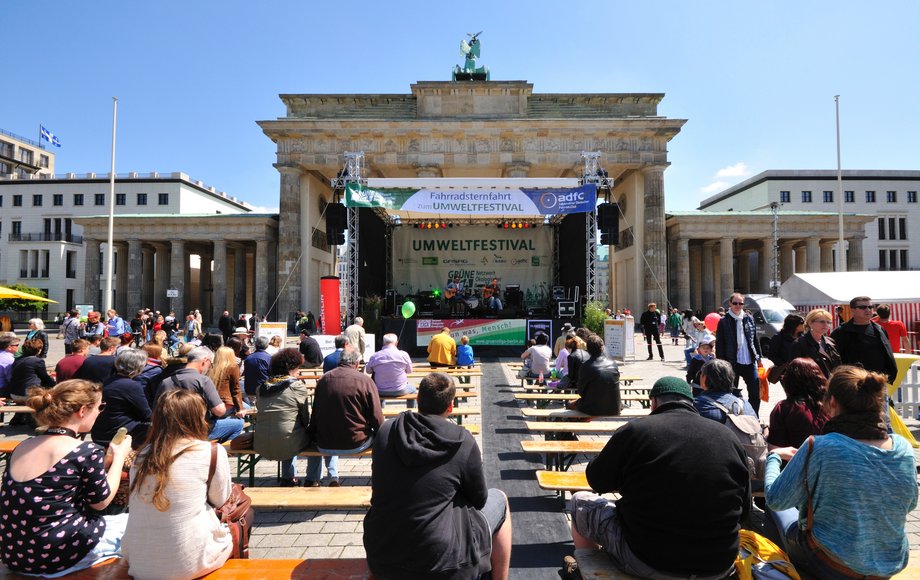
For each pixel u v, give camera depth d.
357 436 5.75
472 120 40.62
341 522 5.49
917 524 5.43
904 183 73.94
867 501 2.87
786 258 54.62
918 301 14.45
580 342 9.75
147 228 49.47
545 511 5.52
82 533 3.28
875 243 73.56
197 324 25.56
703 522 2.81
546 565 4.39
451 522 2.96
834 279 15.27
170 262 57.97
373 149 41.62
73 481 3.27
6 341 10.23
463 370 11.89
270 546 4.91
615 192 49.66
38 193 72.56
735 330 8.47
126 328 21.30
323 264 48.19
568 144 41.41
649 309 20.58
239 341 10.24
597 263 23.59
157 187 70.88
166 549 3.01
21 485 3.14
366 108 43.59
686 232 47.84
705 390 4.99
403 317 20.84
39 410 3.36
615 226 20.67
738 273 63.53
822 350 6.99
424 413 3.37
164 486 2.99
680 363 19.53
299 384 6.04
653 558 2.90
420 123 40.81
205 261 62.84
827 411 3.24
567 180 19.91
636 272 43.34
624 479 3.06
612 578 3.11
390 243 29.36
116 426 5.89
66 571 3.24
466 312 23.75
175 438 3.14
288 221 41.88
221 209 81.94
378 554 2.95
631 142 41.28
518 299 25.73
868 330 7.02
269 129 41.03
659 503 2.87
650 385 13.95
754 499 5.50
